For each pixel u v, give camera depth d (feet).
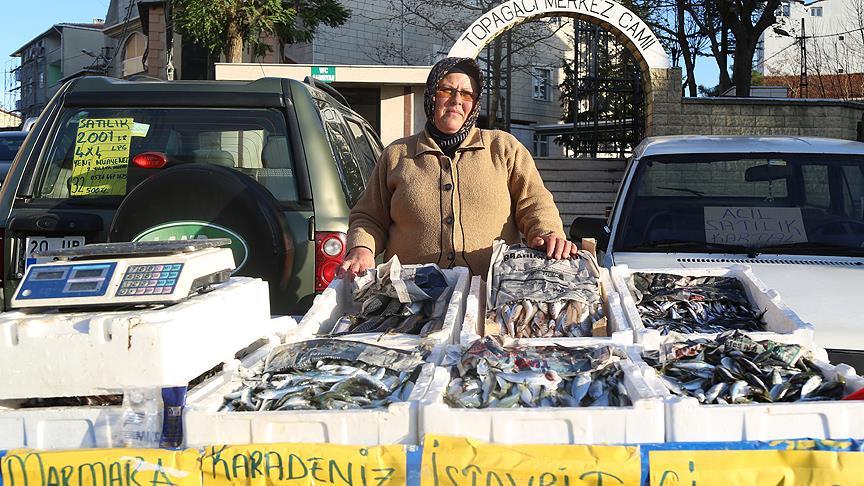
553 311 10.20
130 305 8.16
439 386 7.73
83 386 7.54
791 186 17.25
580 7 43.21
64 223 15.10
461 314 10.45
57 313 8.05
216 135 16.02
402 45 84.74
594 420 7.04
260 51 57.26
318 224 14.83
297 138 15.57
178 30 52.80
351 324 10.62
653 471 6.75
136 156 15.70
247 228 13.99
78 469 7.12
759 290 11.43
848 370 8.09
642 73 46.62
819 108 44.62
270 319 10.32
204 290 9.14
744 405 7.02
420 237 12.34
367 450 7.00
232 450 7.04
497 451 6.89
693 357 8.73
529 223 12.13
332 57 82.74
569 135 83.25
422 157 12.50
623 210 17.30
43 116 16.15
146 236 13.98
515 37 85.97
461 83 12.21
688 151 18.12
